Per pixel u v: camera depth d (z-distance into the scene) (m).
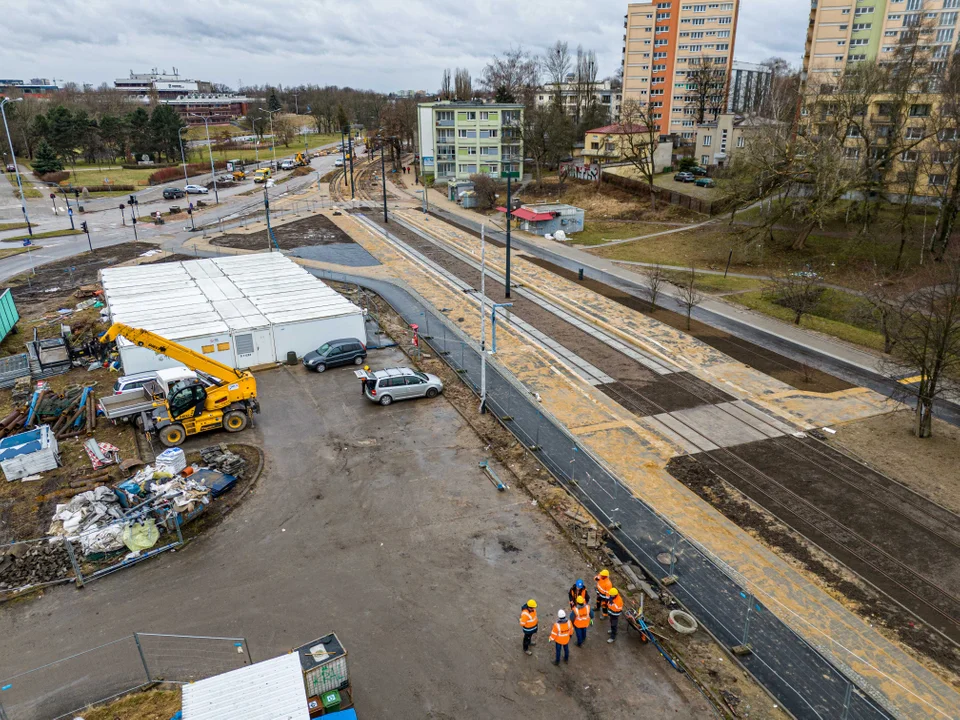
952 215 57.53
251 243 66.38
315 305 38.41
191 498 21.73
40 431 25.84
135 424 27.83
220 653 16.17
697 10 133.62
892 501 23.42
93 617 17.39
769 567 19.89
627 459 26.06
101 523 21.00
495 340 38.84
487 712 14.62
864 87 63.62
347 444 26.72
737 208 77.88
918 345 28.44
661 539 21.16
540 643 16.66
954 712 15.05
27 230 71.81
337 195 100.12
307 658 13.93
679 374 34.81
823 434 28.36
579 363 36.09
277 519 21.73
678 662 16.06
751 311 46.31
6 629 16.95
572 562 19.84
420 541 20.69
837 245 63.38
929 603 18.58
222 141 173.12
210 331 33.53
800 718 14.59
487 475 24.55
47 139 122.12
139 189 102.75
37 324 41.62
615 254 64.31
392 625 17.19
